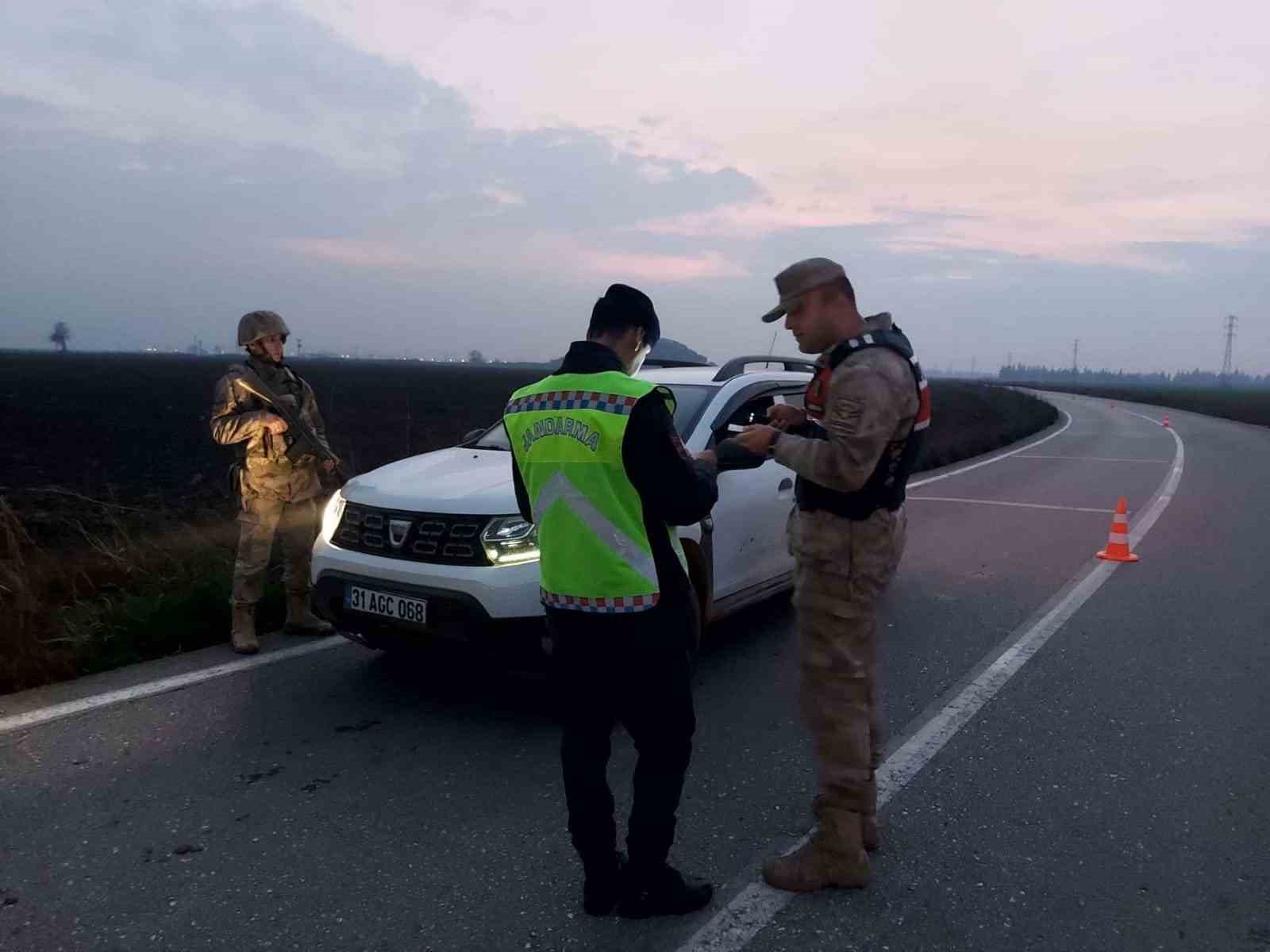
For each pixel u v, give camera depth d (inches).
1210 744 161.3
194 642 210.1
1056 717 173.5
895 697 184.5
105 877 115.7
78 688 181.3
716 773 148.9
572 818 106.7
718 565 193.2
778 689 188.5
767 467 216.2
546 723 166.2
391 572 161.5
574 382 102.2
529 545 156.1
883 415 100.1
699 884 111.1
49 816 131.2
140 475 502.6
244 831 127.5
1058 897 113.4
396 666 195.2
